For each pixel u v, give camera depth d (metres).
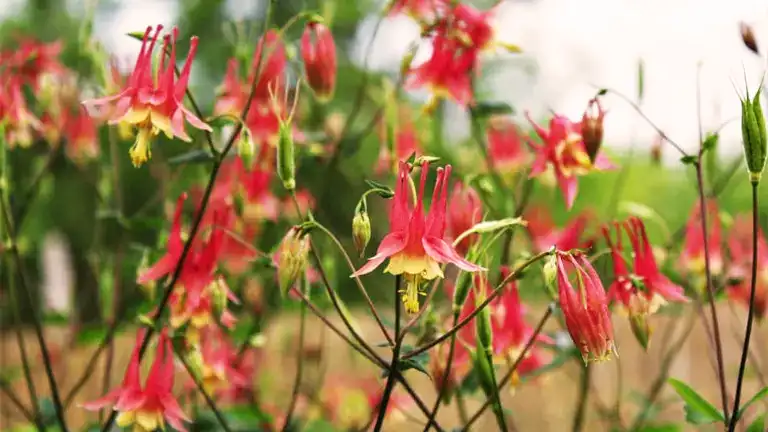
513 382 0.48
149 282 0.50
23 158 0.68
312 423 0.63
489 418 0.67
